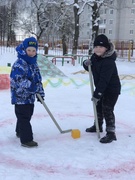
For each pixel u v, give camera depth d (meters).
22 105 3.76
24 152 3.65
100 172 3.18
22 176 3.02
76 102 6.56
